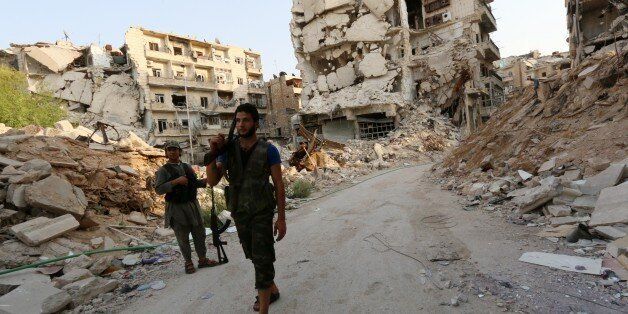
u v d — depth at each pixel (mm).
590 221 4297
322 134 37500
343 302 3152
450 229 5281
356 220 6719
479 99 32719
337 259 4414
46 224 5500
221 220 7914
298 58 40375
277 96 49062
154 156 10102
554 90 10555
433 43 36406
